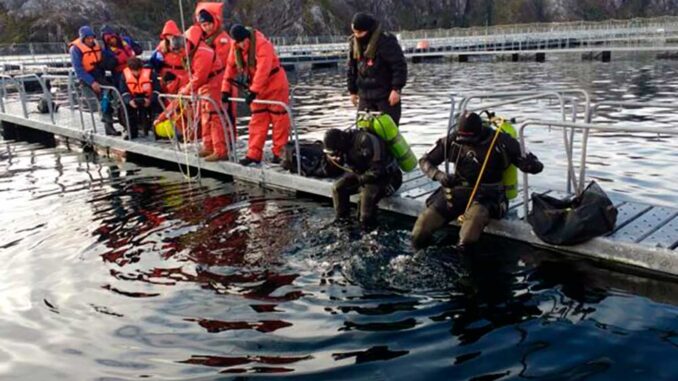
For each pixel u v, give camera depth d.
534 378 3.16
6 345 3.73
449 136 5.09
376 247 5.13
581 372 3.19
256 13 69.31
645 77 22.27
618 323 3.73
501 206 5.03
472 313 3.92
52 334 3.84
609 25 47.84
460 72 29.00
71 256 5.15
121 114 9.91
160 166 9.11
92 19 59.03
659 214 5.21
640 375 3.14
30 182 8.29
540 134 10.55
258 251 5.12
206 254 5.09
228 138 8.12
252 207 6.54
